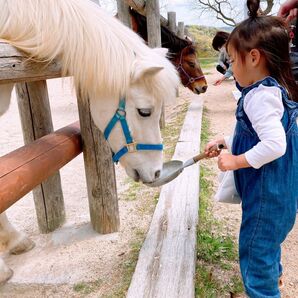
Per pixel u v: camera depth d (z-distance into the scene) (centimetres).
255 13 117
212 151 145
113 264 171
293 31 191
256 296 122
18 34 128
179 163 163
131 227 203
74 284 161
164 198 216
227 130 397
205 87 481
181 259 157
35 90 186
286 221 122
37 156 128
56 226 209
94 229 204
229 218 206
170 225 186
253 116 113
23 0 129
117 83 133
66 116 531
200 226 193
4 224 185
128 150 145
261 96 111
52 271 171
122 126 142
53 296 155
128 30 146
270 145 108
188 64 469
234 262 165
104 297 149
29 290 160
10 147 389
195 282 149
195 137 347
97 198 193
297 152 118
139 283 144
